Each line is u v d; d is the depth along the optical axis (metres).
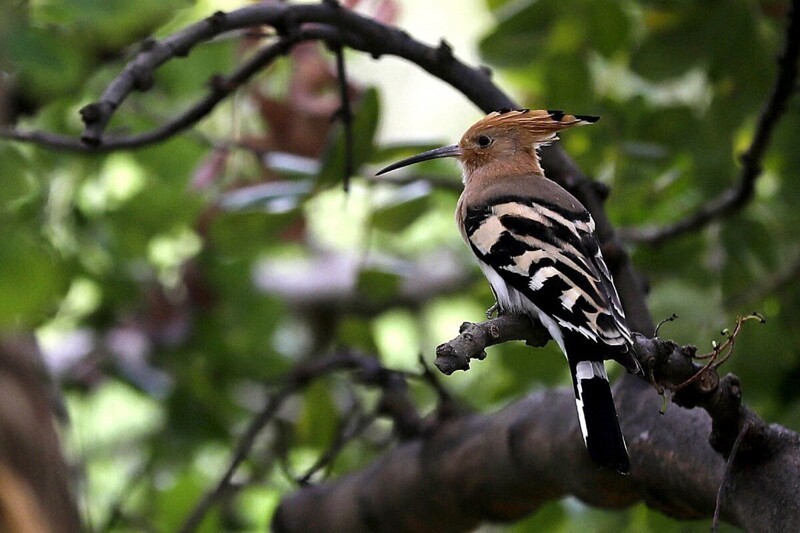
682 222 10.63
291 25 8.17
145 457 13.14
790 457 6.74
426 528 9.55
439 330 15.80
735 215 10.84
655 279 11.03
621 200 11.05
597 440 6.77
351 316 14.47
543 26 11.08
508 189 8.77
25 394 11.14
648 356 6.58
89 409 13.90
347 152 9.12
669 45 10.72
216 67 12.59
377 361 10.54
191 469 12.85
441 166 12.66
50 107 12.25
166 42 7.73
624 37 11.00
